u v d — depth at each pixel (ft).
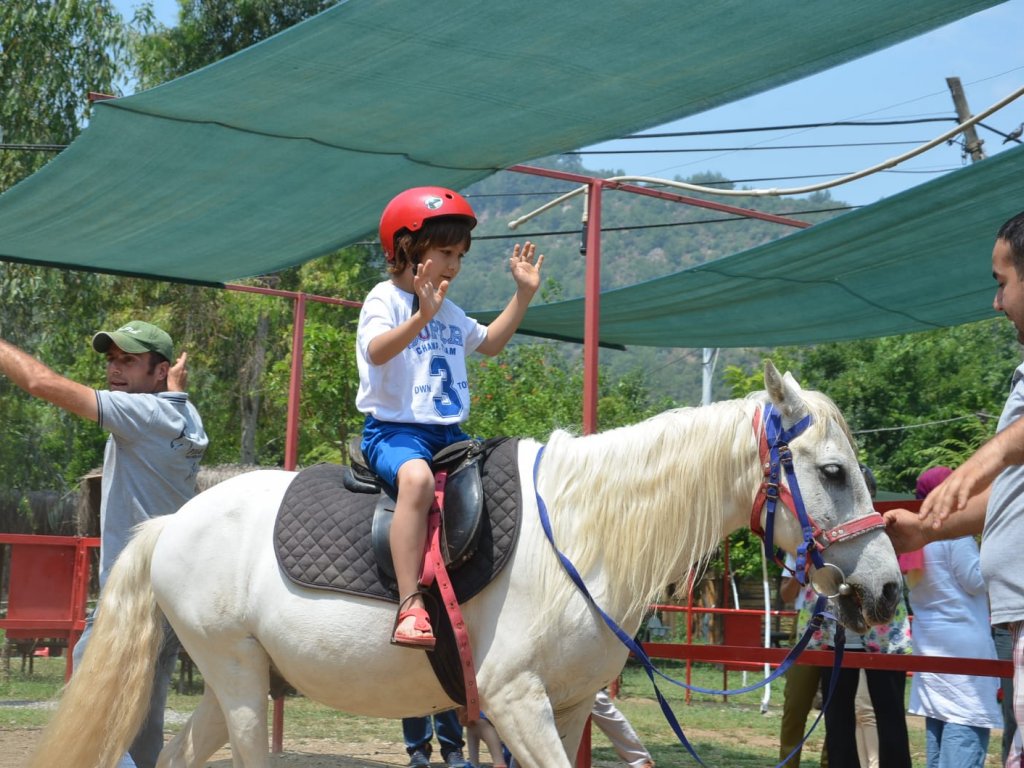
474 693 10.29
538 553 10.36
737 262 21.65
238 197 19.72
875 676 16.43
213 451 69.87
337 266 69.92
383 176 19.04
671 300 25.35
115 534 13.35
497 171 19.11
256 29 74.33
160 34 72.13
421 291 9.98
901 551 11.26
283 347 71.05
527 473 10.87
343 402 50.06
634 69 14.57
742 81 14.99
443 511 10.48
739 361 302.25
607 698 17.56
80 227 21.11
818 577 10.37
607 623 10.26
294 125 16.56
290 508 11.41
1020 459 8.59
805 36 13.53
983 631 16.08
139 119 16.15
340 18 12.91
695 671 50.14
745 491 10.68
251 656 11.58
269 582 11.25
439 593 10.42
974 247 20.99
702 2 12.60
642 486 10.56
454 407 11.03
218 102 15.55
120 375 14.07
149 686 12.30
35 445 63.05
